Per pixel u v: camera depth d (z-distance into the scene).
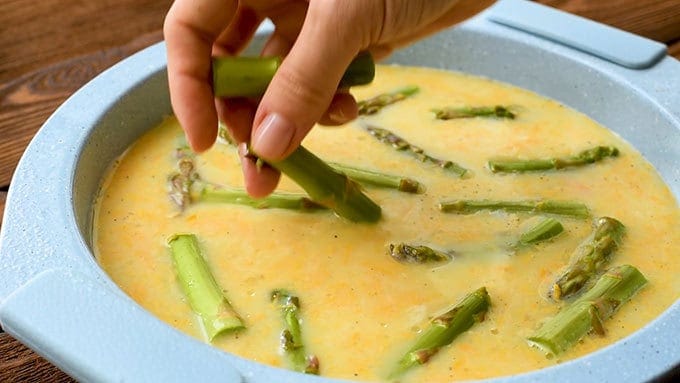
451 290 0.54
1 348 0.53
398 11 0.51
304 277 0.55
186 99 0.56
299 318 0.53
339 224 0.58
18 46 0.72
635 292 0.54
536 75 0.67
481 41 0.68
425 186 0.60
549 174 0.61
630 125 0.64
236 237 0.57
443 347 0.52
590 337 0.52
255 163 0.56
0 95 0.67
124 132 0.62
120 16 0.75
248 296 0.54
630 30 0.73
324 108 0.51
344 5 0.49
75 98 0.61
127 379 0.47
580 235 0.58
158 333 0.48
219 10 0.56
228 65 0.53
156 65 0.63
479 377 0.51
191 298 0.54
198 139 0.57
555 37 0.67
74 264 0.51
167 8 0.76
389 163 0.62
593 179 0.61
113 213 0.58
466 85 0.68
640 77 0.64
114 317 0.49
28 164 0.56
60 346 0.48
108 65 0.70
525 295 0.54
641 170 0.62
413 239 0.57
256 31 0.65
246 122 0.57
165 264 0.56
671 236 0.58
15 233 0.53
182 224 0.58
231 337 0.52
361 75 0.54
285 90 0.50
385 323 0.53
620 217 0.59
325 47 0.49
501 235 0.57
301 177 0.56
